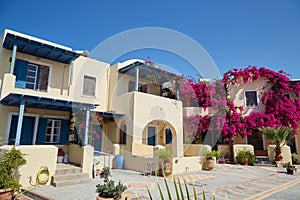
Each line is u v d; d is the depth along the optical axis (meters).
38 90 11.79
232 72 19.19
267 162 15.22
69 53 11.77
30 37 12.20
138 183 8.75
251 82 18.59
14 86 10.20
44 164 8.36
